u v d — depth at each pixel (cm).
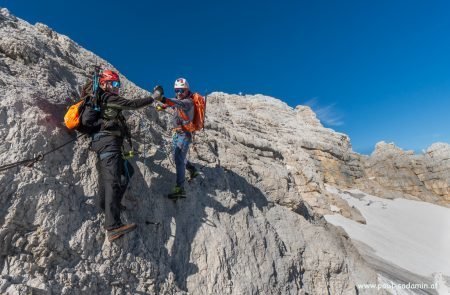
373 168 4909
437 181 4781
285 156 3319
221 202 845
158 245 620
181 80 695
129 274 527
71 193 504
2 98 483
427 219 3916
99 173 557
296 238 1078
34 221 443
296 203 1253
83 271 469
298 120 5062
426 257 2834
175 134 694
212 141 1114
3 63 555
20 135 475
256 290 747
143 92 902
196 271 656
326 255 1096
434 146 5088
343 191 4256
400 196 4594
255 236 871
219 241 735
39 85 570
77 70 746
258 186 1138
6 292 375
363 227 3219
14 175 445
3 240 412
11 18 728
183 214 720
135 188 633
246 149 1375
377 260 2269
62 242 461
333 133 5056
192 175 770
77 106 502
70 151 537
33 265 423
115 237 497
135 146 705
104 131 507
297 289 916
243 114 4131
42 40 728
